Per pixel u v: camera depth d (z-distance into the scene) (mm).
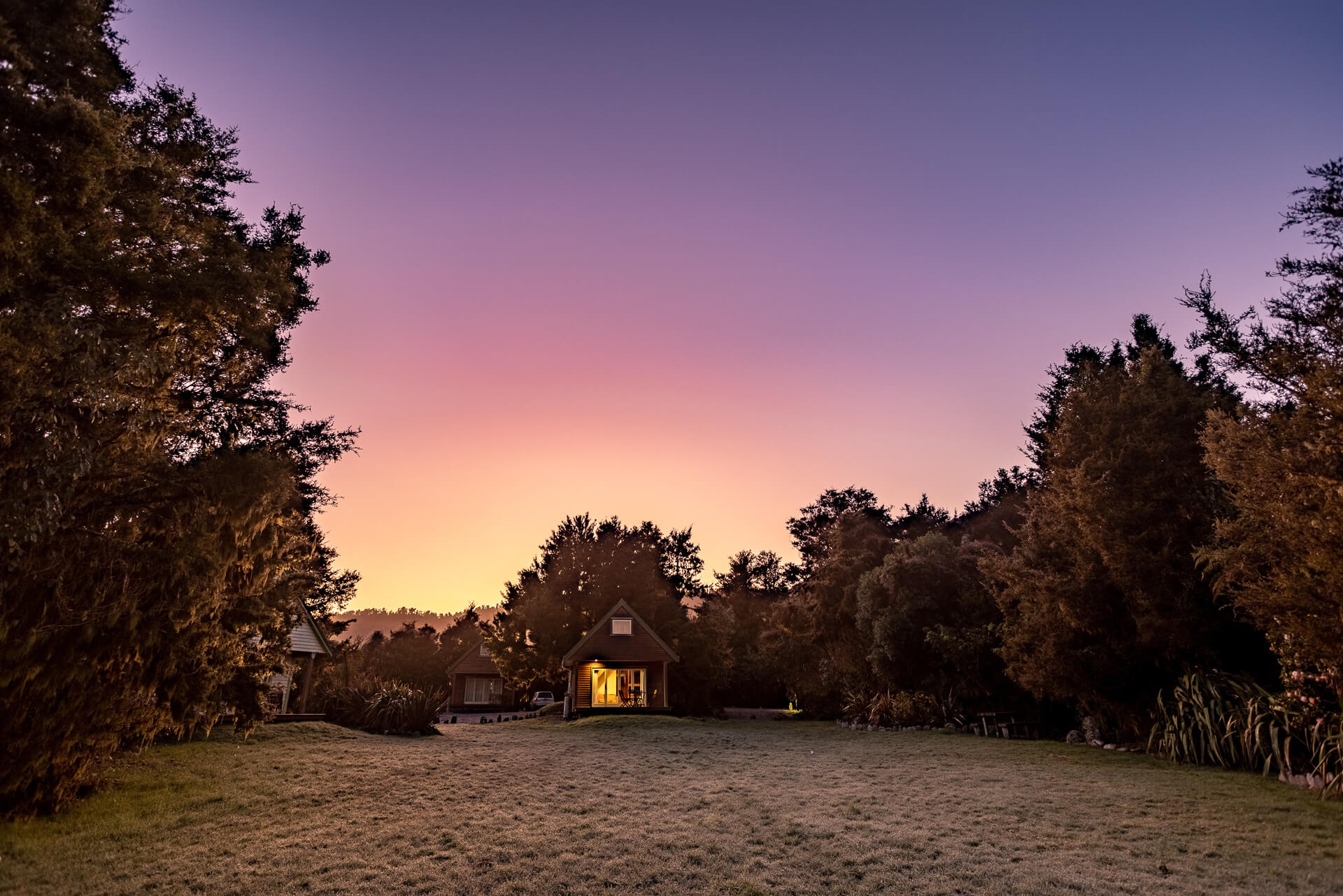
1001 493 38969
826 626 29859
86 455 7312
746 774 12383
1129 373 16516
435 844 7695
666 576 59219
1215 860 6680
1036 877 6312
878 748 16641
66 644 7875
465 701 54219
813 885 6273
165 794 9922
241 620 9914
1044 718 20625
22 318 6785
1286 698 10445
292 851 7426
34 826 8047
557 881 6422
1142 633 13984
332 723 19828
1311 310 9242
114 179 8312
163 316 8742
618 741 18719
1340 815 8195
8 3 7273
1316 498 8805
